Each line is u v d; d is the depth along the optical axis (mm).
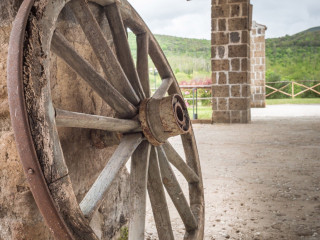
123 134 1608
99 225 1874
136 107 1615
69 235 981
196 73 29703
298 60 34906
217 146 5582
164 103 1570
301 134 6676
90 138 1741
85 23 1515
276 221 2537
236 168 4125
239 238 2275
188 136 2127
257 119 9680
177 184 1788
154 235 2336
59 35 1304
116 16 1723
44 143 985
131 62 1740
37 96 996
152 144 1639
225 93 8797
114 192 2053
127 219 2230
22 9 1019
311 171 3922
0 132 1271
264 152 5035
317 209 2756
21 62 964
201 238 1929
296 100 17984
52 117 1040
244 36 8547
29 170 947
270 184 3447
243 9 8461
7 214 1305
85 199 1249
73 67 1380
